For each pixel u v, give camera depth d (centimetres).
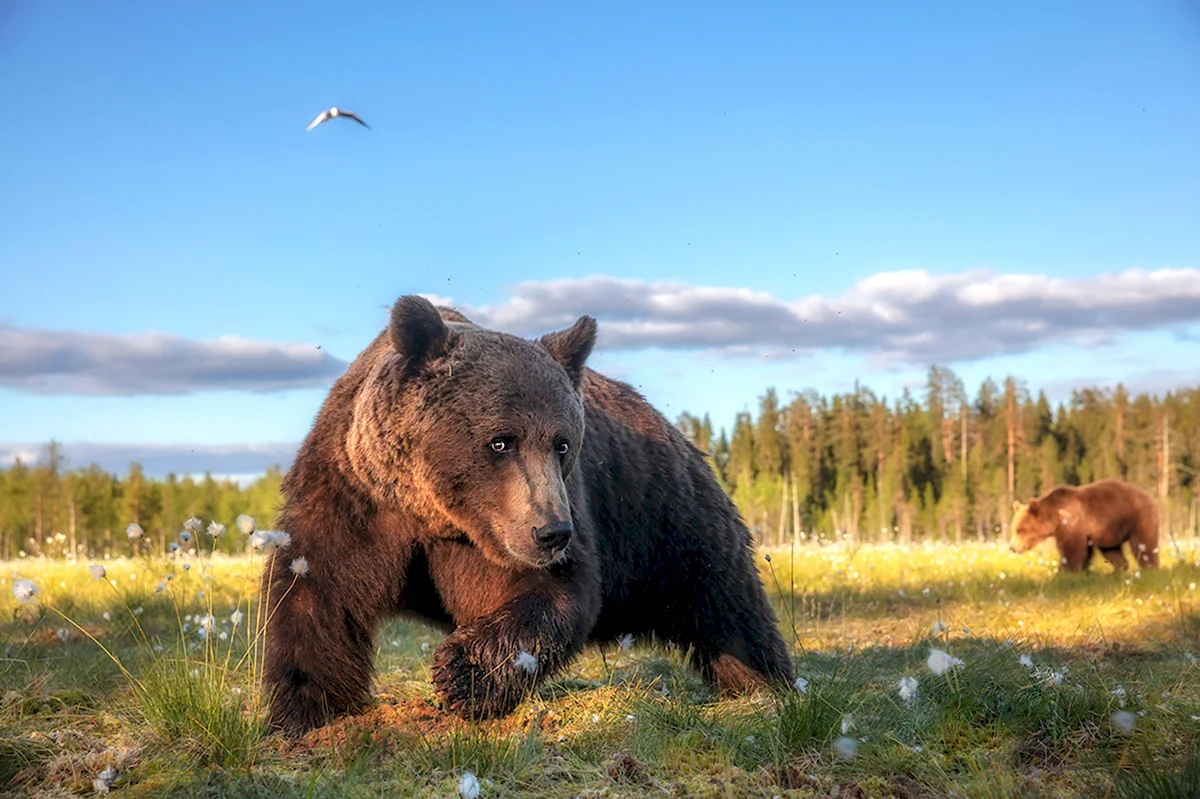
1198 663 609
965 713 477
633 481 592
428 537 497
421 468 470
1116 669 616
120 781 403
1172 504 6469
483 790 388
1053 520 1994
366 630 501
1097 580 1485
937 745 446
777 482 6012
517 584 482
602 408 604
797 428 7962
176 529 6819
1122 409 7375
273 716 474
